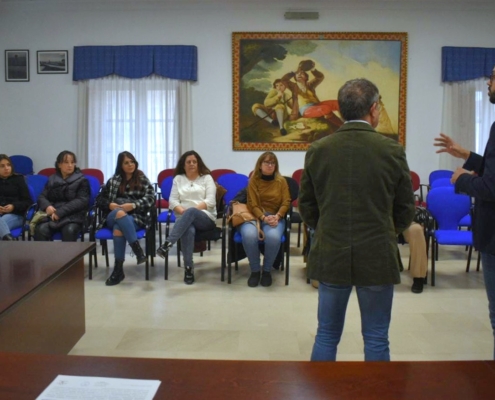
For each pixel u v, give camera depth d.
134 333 2.68
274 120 6.02
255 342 2.57
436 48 5.96
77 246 2.46
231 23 5.96
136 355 2.41
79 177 4.02
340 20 5.92
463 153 1.86
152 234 3.95
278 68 5.95
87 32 6.02
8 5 5.96
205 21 5.96
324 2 5.87
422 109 6.03
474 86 5.98
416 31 5.94
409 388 0.96
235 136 6.04
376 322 1.62
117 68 5.96
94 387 0.95
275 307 3.11
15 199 4.13
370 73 5.95
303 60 5.94
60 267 2.08
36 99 6.12
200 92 6.05
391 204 1.57
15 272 2.00
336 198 1.55
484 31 5.94
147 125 6.08
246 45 5.93
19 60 6.07
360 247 1.53
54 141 6.18
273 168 3.71
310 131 6.01
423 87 6.01
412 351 2.47
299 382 0.98
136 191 3.88
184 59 5.93
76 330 2.33
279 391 0.95
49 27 6.02
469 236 3.56
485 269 1.70
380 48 5.92
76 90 6.11
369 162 1.52
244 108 6.02
